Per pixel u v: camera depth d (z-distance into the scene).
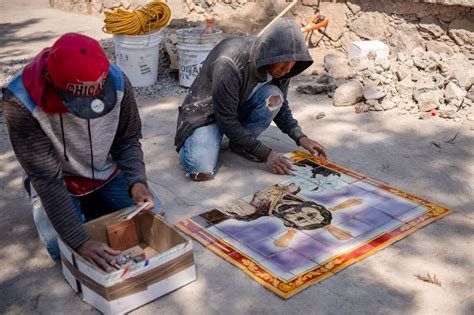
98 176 2.64
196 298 2.39
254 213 2.98
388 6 5.11
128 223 2.65
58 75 2.03
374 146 3.72
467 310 2.29
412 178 3.31
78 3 8.03
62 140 2.37
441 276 2.49
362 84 4.56
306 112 4.31
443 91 4.25
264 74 3.17
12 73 5.48
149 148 3.82
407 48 5.06
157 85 5.02
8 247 2.80
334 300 2.36
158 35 4.92
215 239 2.76
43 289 2.50
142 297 2.32
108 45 5.91
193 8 7.03
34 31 7.20
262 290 2.43
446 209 2.96
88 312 2.34
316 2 5.77
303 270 2.53
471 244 2.70
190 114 3.38
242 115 3.51
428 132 3.89
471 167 3.41
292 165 3.47
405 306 2.32
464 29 4.63
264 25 6.41
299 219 2.90
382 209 2.97
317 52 5.71
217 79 3.14
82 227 2.33
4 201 3.23
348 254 2.62
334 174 3.35
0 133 4.15
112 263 2.31
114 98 2.18
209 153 3.33
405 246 2.69
